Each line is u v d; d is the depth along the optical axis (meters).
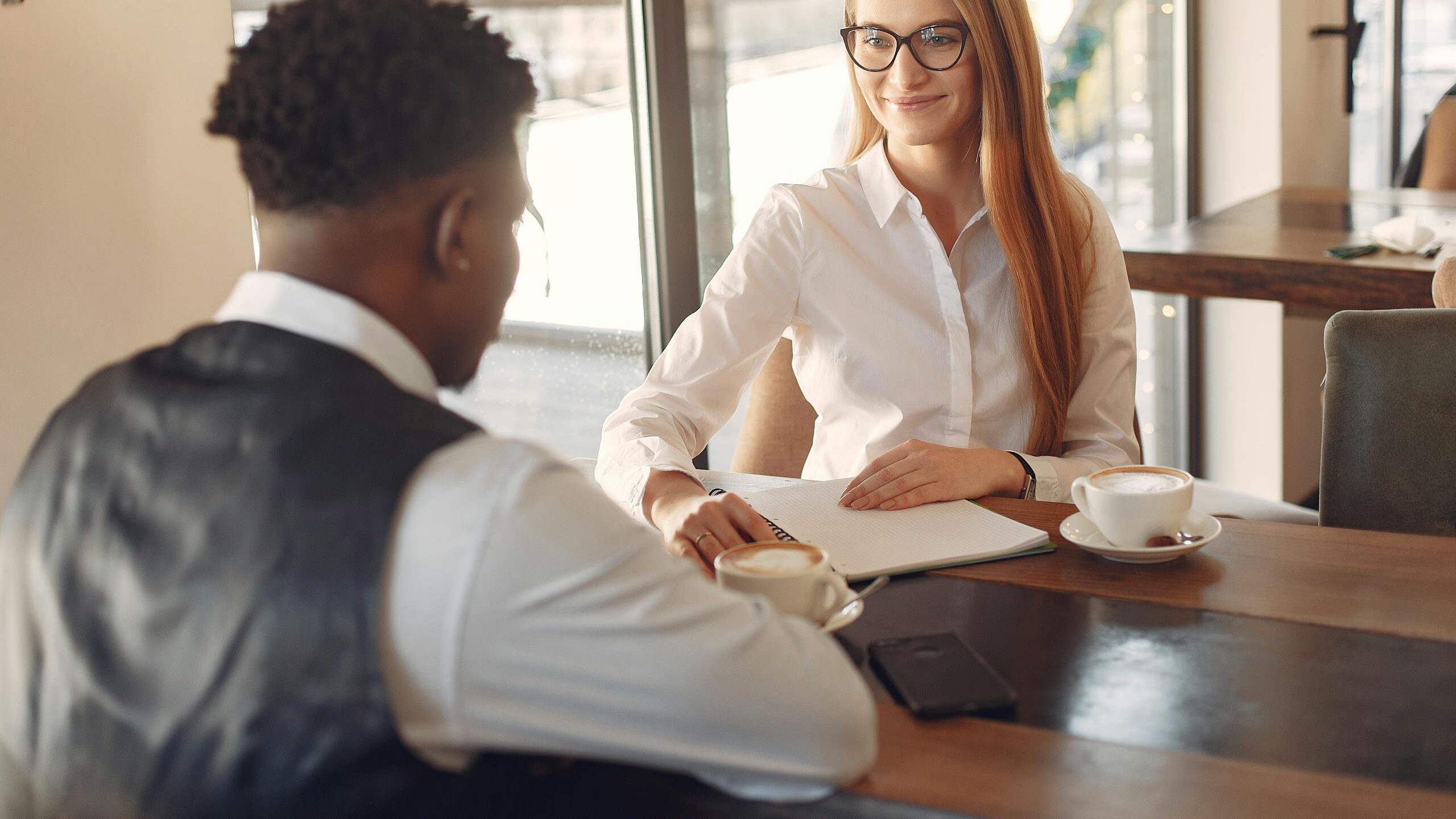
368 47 0.66
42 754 0.64
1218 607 0.95
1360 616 0.92
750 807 0.70
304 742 0.58
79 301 1.25
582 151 2.07
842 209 1.70
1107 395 1.68
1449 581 0.98
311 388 0.65
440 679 0.59
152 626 0.61
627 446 1.46
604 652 0.61
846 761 0.69
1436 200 3.00
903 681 0.82
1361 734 0.74
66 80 1.22
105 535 0.65
